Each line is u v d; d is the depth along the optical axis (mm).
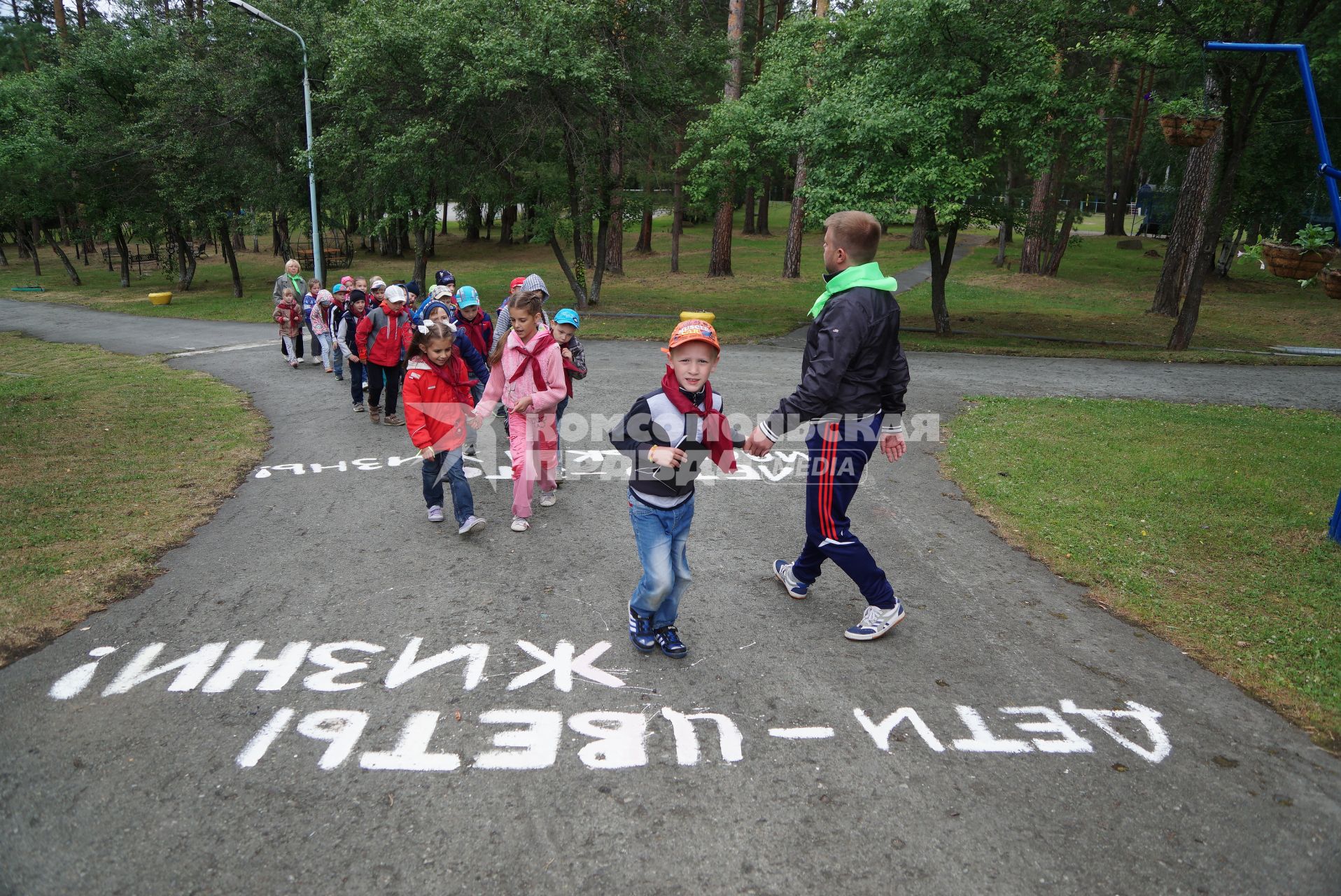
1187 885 2672
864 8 16656
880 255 39812
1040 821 2967
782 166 18984
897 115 14016
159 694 3734
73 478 7012
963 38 14633
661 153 21109
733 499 6691
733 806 3029
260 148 25906
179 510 6234
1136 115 29266
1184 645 4262
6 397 10586
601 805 3029
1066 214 31094
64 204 32281
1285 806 3059
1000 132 14633
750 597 4848
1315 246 5215
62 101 28234
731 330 18172
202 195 25859
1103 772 3254
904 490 6883
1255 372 13656
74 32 29875
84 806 2984
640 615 4086
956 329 19578
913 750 3377
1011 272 32469
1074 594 4891
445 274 9492
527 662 4062
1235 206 21375
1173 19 13492
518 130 18922
